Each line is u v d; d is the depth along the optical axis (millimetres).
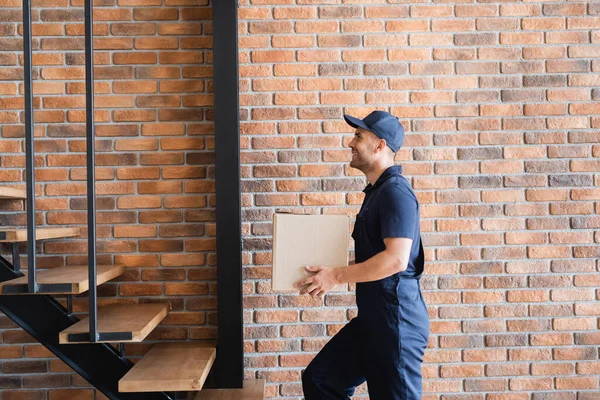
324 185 2650
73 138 2684
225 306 2467
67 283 2012
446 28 2670
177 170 2670
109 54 2670
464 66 2668
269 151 2646
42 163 2672
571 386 2639
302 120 2652
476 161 2666
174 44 2670
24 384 2650
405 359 1881
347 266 1899
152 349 2482
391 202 1875
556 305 2652
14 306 2340
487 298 2652
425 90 2664
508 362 2646
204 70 2670
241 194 2639
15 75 2680
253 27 2648
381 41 2664
